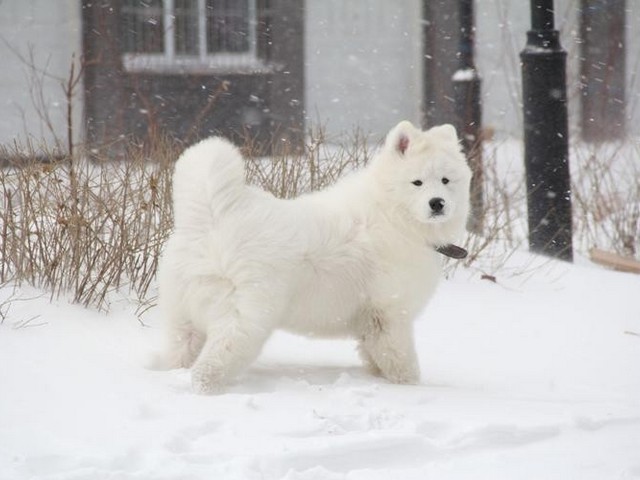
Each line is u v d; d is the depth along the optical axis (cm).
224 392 584
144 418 521
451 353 757
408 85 1931
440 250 671
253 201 602
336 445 486
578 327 832
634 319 857
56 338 655
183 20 1725
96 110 1638
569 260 1075
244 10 1767
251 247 584
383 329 657
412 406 571
